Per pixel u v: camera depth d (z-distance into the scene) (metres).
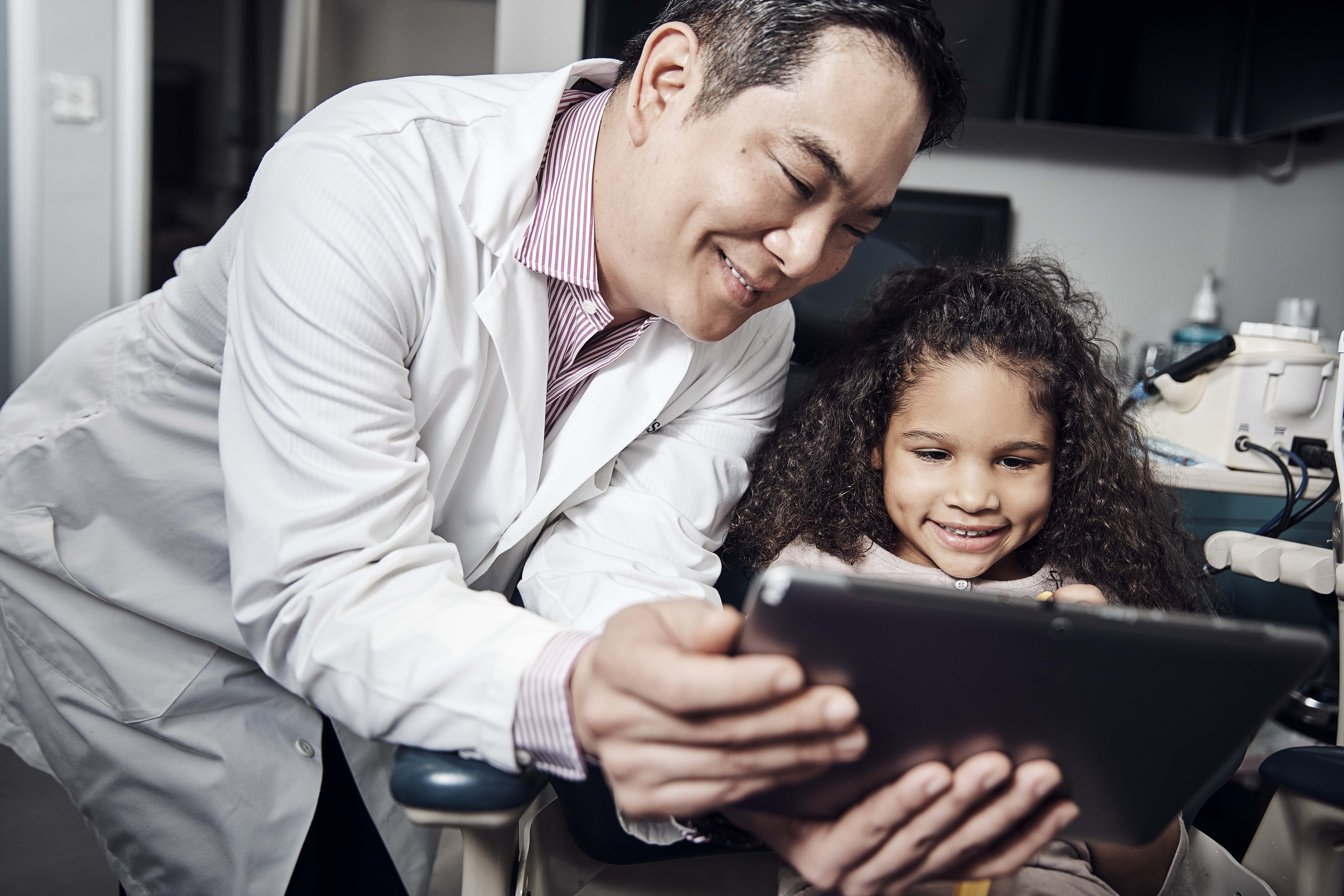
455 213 0.75
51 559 0.85
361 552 0.64
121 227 1.94
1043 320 0.93
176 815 0.83
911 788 0.46
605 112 0.77
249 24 1.96
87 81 1.88
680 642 0.47
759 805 0.50
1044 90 1.87
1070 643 0.42
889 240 1.38
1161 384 1.40
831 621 0.41
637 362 0.87
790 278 0.68
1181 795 0.50
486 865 0.59
